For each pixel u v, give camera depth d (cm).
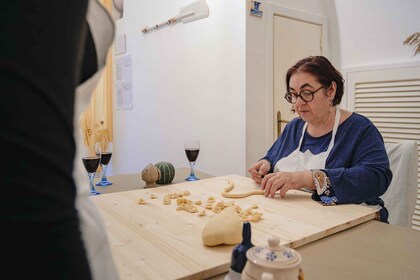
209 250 75
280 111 250
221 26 239
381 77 245
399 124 238
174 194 121
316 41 272
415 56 228
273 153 168
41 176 27
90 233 37
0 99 25
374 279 65
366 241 85
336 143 140
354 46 263
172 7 280
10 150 25
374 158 128
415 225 228
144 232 85
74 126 31
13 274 26
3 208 25
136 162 342
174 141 291
